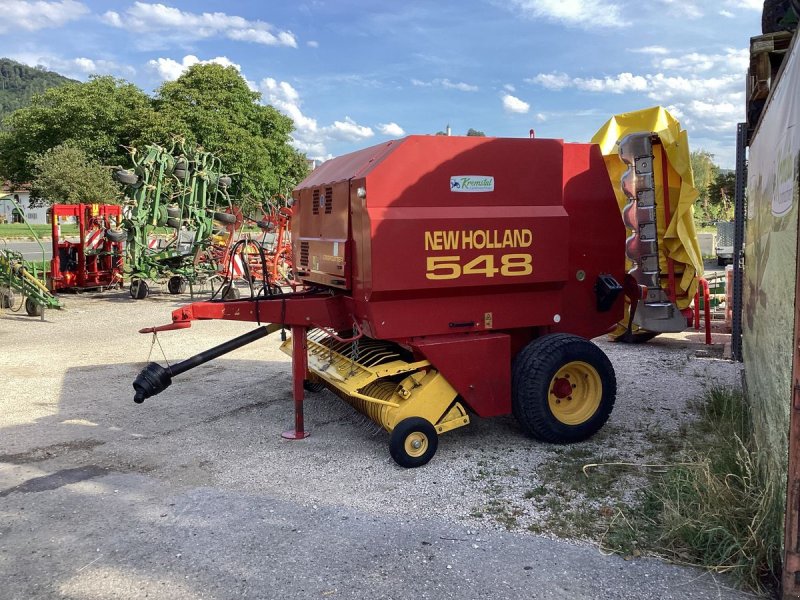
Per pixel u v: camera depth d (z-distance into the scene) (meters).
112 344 9.95
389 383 5.50
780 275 3.67
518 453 5.29
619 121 9.47
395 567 3.55
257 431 5.91
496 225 5.16
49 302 12.71
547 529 3.97
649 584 3.35
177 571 3.52
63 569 3.54
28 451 5.38
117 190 39.69
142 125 41.12
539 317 5.52
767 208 4.45
